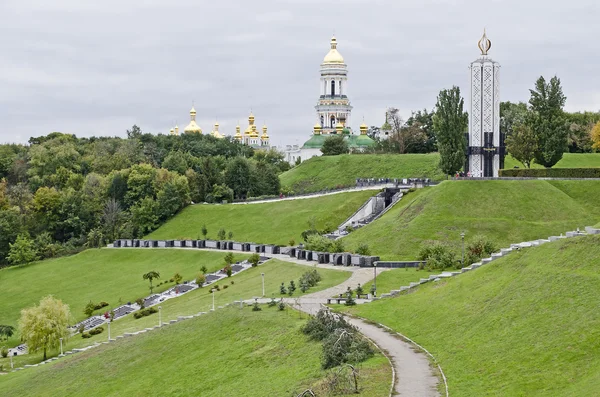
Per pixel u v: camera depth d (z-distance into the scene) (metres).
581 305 88.25
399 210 199.50
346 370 86.69
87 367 131.38
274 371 100.44
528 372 80.12
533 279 100.75
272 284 158.50
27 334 163.62
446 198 187.88
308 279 144.75
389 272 149.12
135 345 133.75
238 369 106.38
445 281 123.56
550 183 196.50
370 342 99.62
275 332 114.56
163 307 174.50
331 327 105.12
